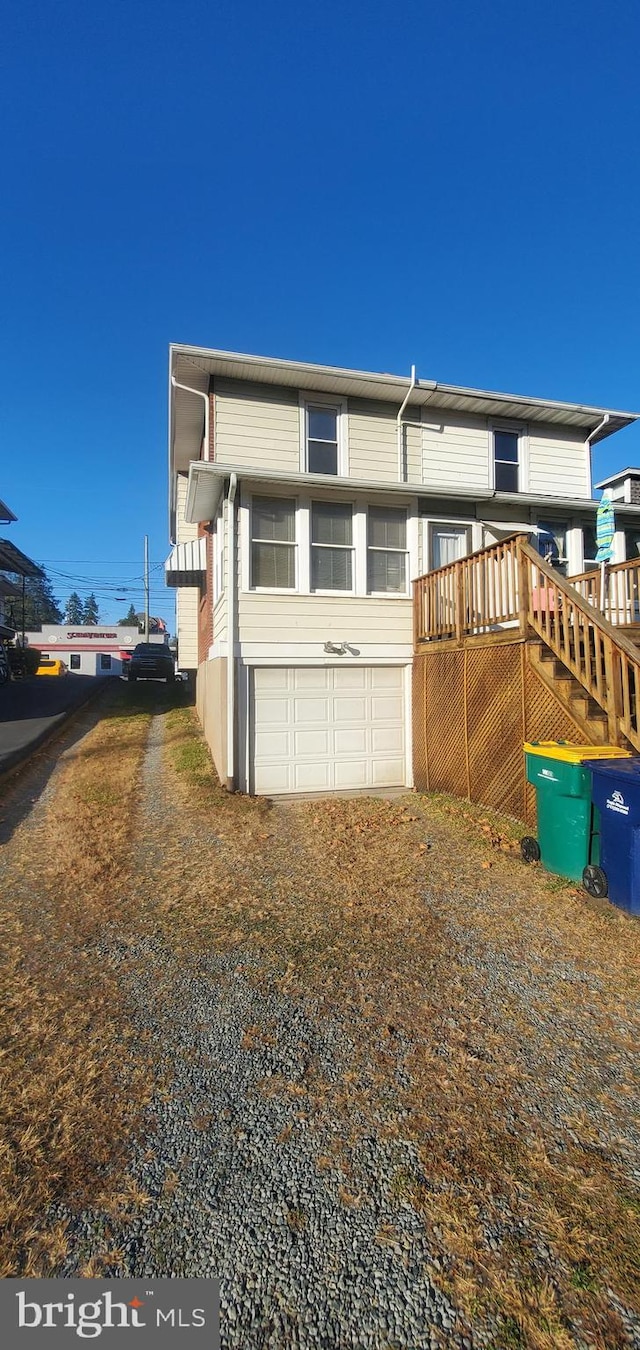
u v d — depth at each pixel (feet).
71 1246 6.42
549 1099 8.58
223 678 29.58
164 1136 7.91
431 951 12.96
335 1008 10.85
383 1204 6.90
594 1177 7.27
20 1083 8.84
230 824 22.50
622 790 14.32
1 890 16.31
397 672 31.58
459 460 35.58
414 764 30.94
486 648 24.32
